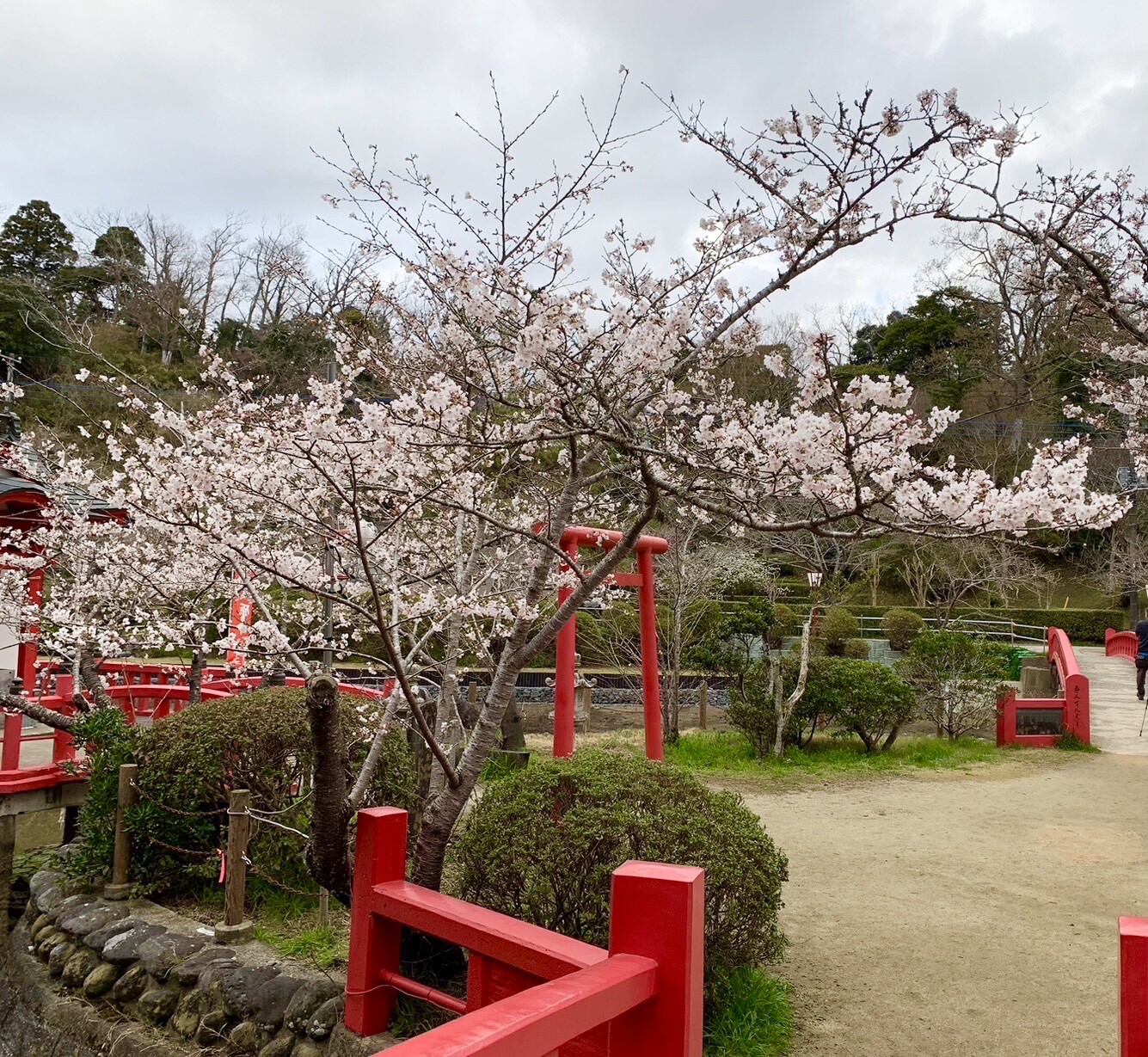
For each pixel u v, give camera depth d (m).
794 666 10.80
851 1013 4.02
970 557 22.11
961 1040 3.76
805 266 3.84
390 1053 1.19
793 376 4.66
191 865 5.32
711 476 3.78
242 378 6.88
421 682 8.49
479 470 5.44
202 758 5.27
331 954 4.50
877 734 11.02
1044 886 5.93
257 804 5.24
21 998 5.12
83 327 8.07
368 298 5.70
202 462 4.82
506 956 2.25
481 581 5.84
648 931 1.72
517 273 3.85
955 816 7.90
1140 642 15.48
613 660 12.76
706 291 4.06
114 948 4.86
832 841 7.07
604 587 9.14
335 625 6.55
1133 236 5.39
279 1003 4.12
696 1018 1.70
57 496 7.29
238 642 5.67
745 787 9.11
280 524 6.24
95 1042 4.47
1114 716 13.86
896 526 3.23
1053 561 27.83
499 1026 1.29
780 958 4.51
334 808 3.67
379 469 3.79
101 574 7.37
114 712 6.18
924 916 5.33
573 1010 1.43
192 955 4.64
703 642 11.96
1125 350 6.57
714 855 3.80
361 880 2.79
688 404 4.34
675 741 10.96
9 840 6.24
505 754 8.78
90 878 5.65
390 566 5.66
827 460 3.29
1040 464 3.30
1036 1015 4.00
